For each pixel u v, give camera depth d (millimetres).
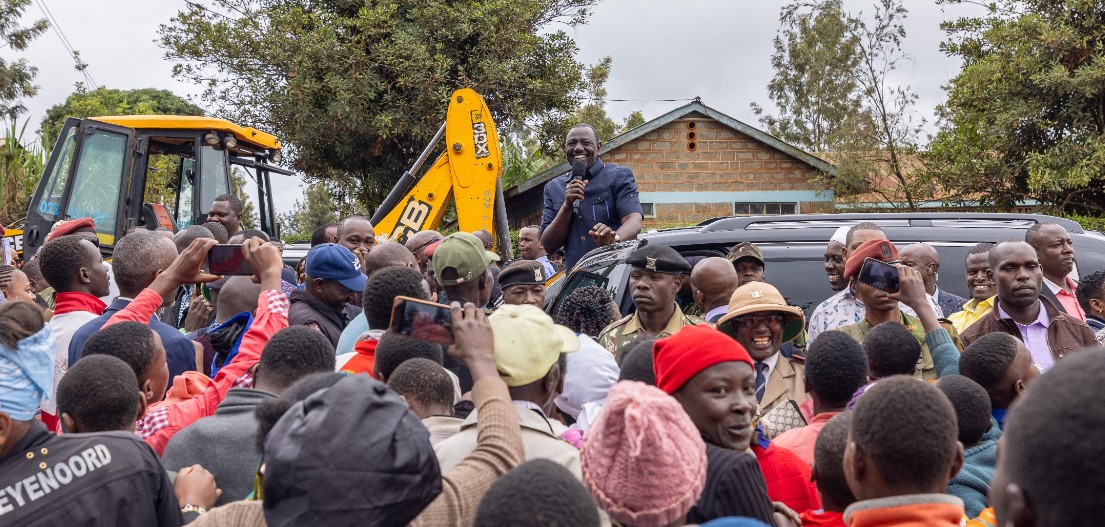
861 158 24016
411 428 2273
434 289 6457
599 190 7492
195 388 4117
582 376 4137
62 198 11570
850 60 36281
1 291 6723
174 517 3127
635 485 2322
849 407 3818
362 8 22172
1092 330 5441
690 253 6641
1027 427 1274
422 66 21406
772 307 4648
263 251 4484
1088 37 19344
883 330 4164
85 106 35219
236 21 22656
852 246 5668
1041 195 20344
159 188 17516
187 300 7176
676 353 3086
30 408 2852
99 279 5086
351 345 4883
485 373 2818
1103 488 1183
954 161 22406
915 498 2379
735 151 22859
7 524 2775
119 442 3039
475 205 11570
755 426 3432
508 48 22484
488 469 2555
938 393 2488
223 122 12445
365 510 2121
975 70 20438
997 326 5395
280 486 2145
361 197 24547
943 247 6590
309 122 22094
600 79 24281
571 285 7055
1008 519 1304
